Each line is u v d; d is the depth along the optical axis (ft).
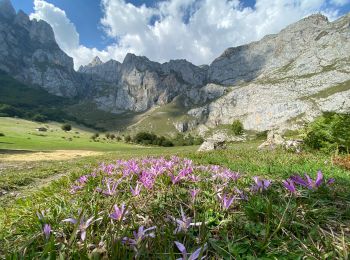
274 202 10.55
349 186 14.93
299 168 25.96
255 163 31.81
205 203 10.55
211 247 7.57
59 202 12.57
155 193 12.01
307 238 7.63
